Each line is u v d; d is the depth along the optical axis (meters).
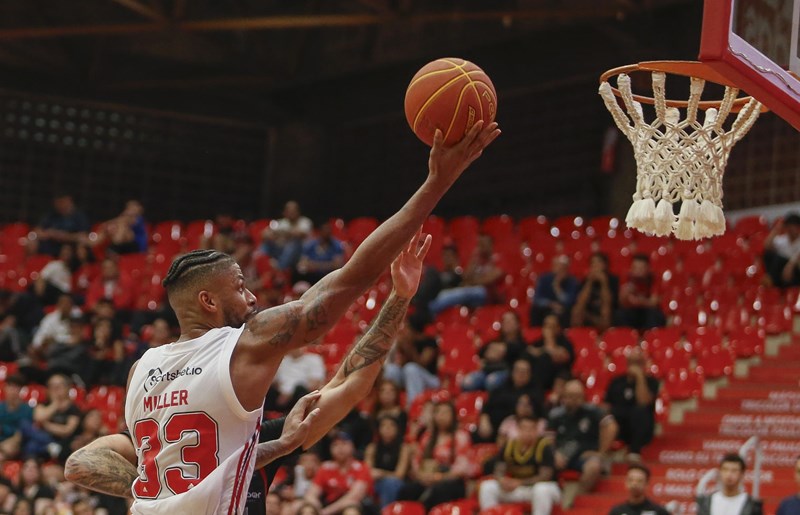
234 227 22.33
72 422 14.95
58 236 21.11
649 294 16.62
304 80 25.36
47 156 25.19
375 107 24.70
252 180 26.11
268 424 4.49
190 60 25.36
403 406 15.10
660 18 20.72
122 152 25.55
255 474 4.29
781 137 20.22
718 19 4.75
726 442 13.53
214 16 22.94
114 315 18.56
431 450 13.45
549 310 16.50
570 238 19.58
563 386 13.78
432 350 15.69
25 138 25.06
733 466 10.35
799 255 16.70
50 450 14.68
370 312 18.47
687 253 18.20
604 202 21.91
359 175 25.03
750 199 20.44
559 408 13.40
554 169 22.72
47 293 19.50
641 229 5.68
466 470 12.90
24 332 18.62
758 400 14.45
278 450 4.18
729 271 17.61
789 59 5.05
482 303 17.95
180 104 25.73
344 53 24.91
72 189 25.23
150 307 19.72
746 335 15.67
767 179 20.28
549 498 12.16
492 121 3.99
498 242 20.28
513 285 18.47
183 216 25.77
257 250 20.64
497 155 23.61
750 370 15.11
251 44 25.14
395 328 4.44
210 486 3.73
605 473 12.95
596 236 19.45
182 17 22.11
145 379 3.91
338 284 3.81
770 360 15.34
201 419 3.80
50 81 25.14
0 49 24.69
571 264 18.64
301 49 25.38
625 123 5.77
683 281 17.72
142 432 3.90
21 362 17.17
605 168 21.48
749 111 5.62
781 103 4.91
